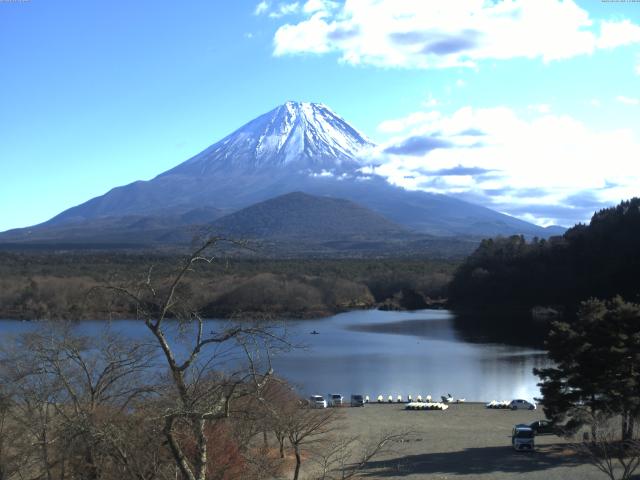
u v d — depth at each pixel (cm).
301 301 13612
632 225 13088
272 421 2012
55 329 2902
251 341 1922
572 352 3769
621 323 3781
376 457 3750
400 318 14088
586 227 14762
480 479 3231
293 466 2977
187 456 1777
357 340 10588
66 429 1675
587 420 3603
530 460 3659
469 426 4959
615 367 3703
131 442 1622
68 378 2170
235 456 1986
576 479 3162
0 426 2222
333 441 3167
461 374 7775
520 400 5903
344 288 16038
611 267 12581
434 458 3759
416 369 8075
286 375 7500
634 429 3788
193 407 1477
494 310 15175
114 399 2084
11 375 2209
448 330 11931
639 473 3180
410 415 5506
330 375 7681
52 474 2088
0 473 2106
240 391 1597
